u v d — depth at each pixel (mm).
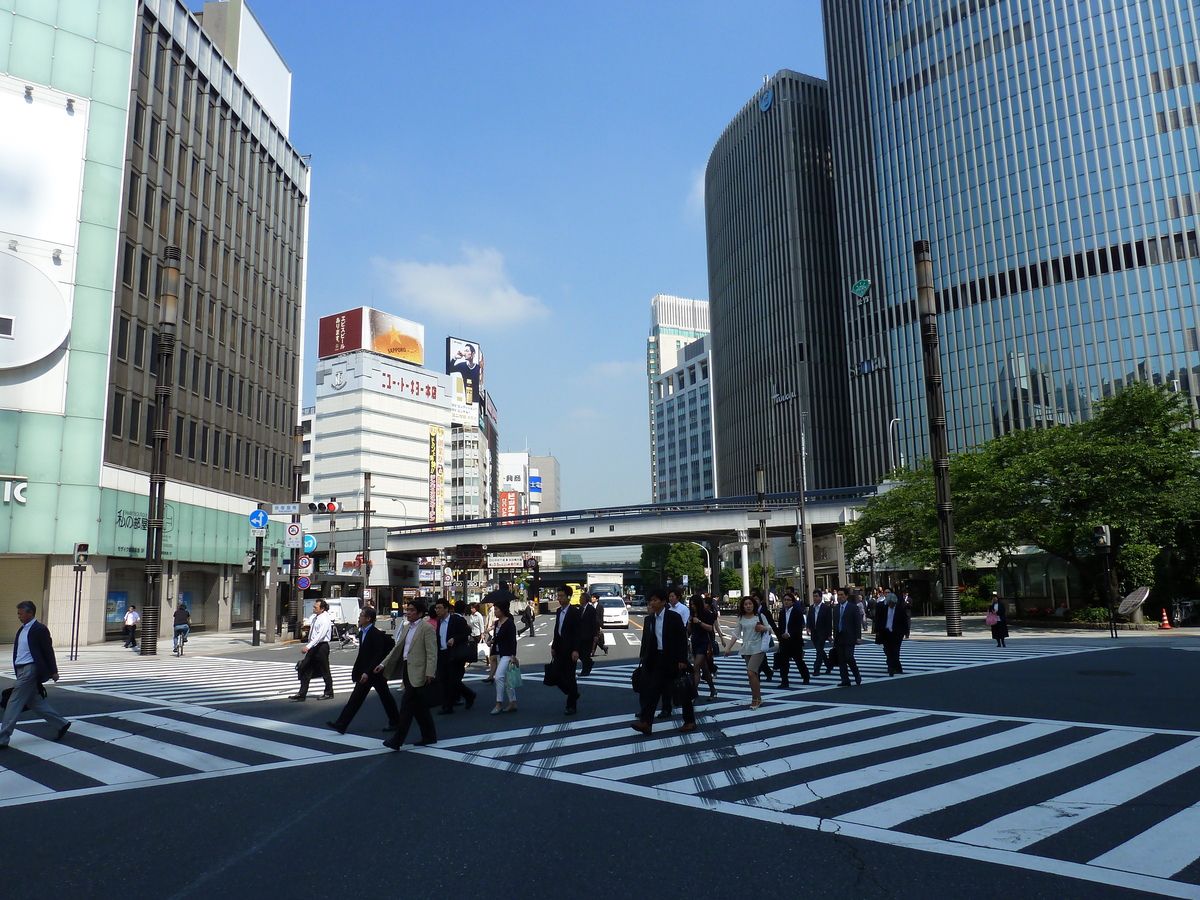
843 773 7758
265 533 48250
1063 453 34000
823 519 56844
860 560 49875
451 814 6508
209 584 43094
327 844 5770
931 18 90625
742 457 114250
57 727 10977
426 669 9484
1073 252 79000
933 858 5289
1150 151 76375
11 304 29797
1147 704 11703
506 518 65500
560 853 5469
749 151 114625
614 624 44531
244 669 21281
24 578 30703
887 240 93062
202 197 41281
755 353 111062
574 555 127812
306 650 14406
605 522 62281
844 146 99000
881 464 91625
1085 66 80125
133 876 5168
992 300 83500
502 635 12500
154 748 9742
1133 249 76188
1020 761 8125
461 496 119562
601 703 13242
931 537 39625
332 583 43438
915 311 89688
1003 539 36375
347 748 9586
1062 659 19391
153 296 36188
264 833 6094
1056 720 10477
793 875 4996
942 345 86875
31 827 6375
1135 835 5707
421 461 116125
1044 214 81000
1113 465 33625
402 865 5273
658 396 196000
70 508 30766
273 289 50812
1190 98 75188
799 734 9891
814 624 16938
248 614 48031
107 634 33531
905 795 6910
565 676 11992
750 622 12523
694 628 13109
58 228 31375
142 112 35438
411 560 79375
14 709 9789
